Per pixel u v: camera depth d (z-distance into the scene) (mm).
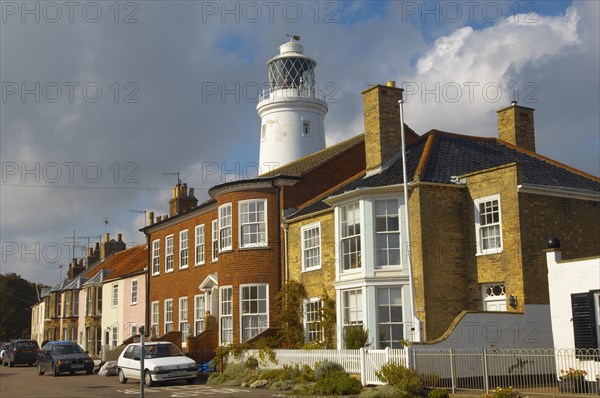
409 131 33125
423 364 20125
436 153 26750
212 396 21641
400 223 24750
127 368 28500
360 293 25375
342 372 21875
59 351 36781
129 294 48250
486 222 23984
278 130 44406
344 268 26281
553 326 20172
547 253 20484
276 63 45531
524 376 21688
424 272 23719
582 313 19359
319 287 28828
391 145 28000
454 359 19703
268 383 24438
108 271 55781
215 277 35812
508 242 23000
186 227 40750
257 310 31453
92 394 24078
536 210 23234
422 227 24016
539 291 22625
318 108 45062
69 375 36344
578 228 24156
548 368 22078
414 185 24297
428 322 23438
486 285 23906
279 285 31484
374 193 25125
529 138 30547
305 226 30172
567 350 18547
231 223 32719
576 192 24141
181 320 40281
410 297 24094
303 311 29641
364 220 25156
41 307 75062
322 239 28859
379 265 24875
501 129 30859
